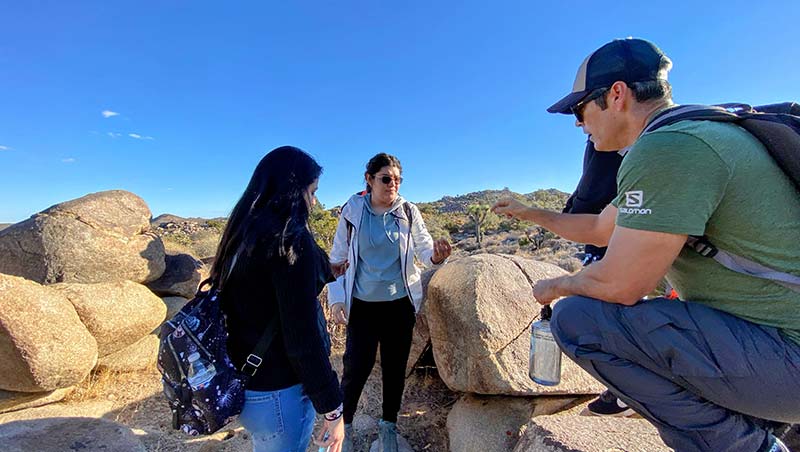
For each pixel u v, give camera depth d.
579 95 1.59
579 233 2.04
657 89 1.47
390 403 2.87
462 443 2.80
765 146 1.27
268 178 1.71
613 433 1.99
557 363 2.00
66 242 4.03
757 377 1.28
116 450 2.48
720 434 1.41
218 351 1.63
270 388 1.69
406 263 2.91
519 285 3.29
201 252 12.48
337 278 3.01
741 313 1.33
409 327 2.95
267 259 1.59
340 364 4.01
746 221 1.24
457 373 3.04
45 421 2.63
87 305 3.39
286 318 1.59
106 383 3.60
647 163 1.28
